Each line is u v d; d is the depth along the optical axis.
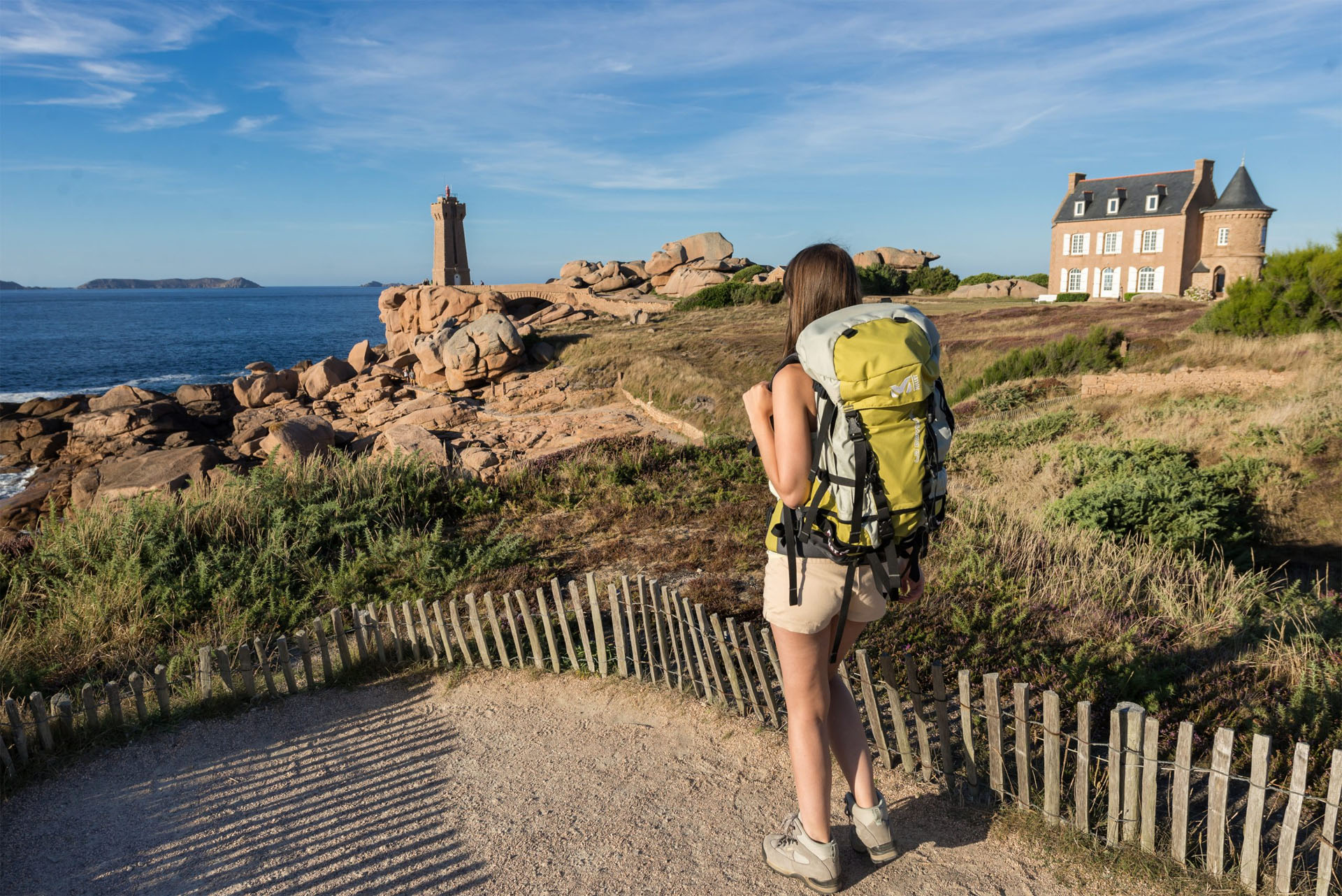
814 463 2.34
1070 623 5.62
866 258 72.62
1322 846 2.74
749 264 67.94
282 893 3.29
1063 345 24.62
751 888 3.10
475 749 4.45
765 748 4.14
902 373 2.21
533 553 8.27
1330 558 9.03
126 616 7.01
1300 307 21.67
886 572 2.40
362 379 37.59
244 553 8.13
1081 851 3.13
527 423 23.48
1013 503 10.45
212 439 33.47
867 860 3.15
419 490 10.22
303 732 4.84
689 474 11.20
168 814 3.98
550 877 3.27
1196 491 9.30
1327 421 12.66
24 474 30.66
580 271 71.56
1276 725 4.06
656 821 3.61
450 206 79.44
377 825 3.75
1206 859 2.96
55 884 3.45
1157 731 3.01
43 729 4.61
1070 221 63.75
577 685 5.15
